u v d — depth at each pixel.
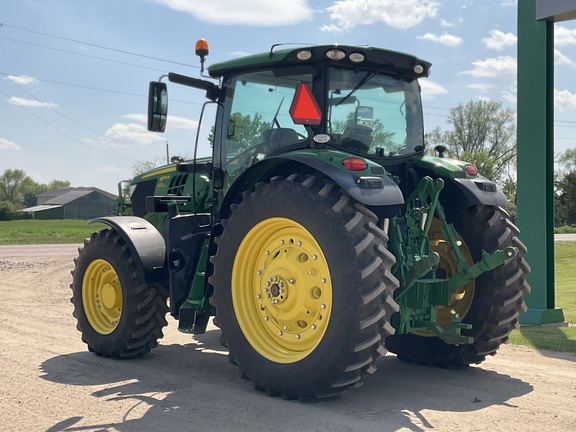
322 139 4.86
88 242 6.27
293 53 5.05
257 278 4.95
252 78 5.55
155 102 5.59
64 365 5.71
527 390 4.88
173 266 5.68
